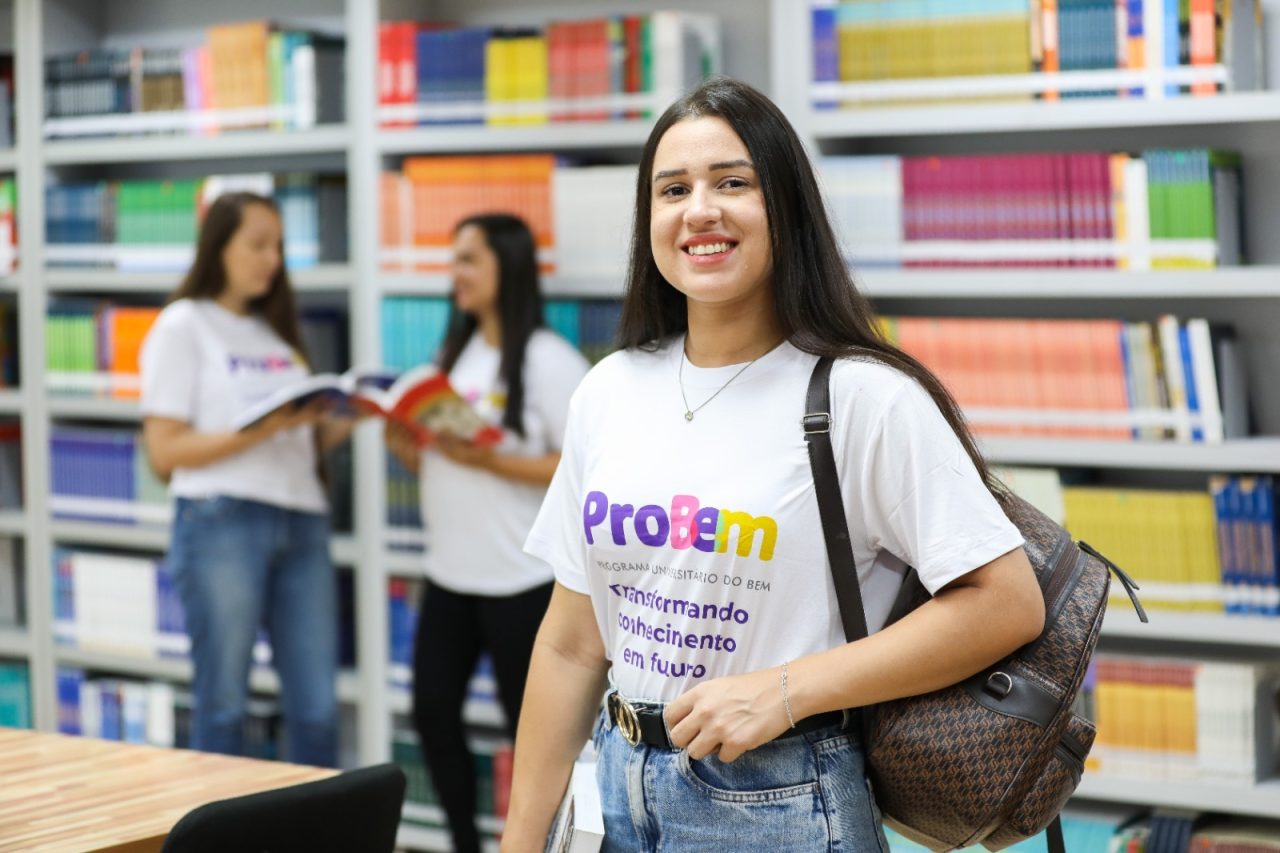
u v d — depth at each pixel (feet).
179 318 11.46
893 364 5.04
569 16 13.30
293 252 13.58
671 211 5.18
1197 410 10.22
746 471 5.08
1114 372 10.42
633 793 5.28
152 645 14.62
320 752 11.92
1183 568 10.30
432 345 12.72
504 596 11.18
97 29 15.75
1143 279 10.21
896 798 5.13
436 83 12.60
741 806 5.06
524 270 11.30
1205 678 10.21
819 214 5.23
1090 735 5.01
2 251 15.34
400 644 13.17
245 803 5.63
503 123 12.34
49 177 15.34
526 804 5.79
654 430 5.34
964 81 10.64
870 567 5.16
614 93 11.89
